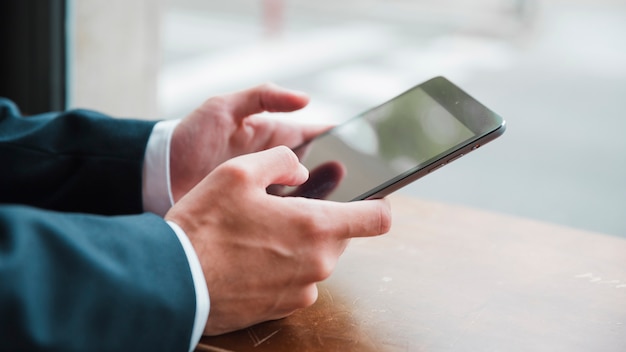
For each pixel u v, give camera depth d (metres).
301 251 0.52
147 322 0.47
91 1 1.34
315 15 5.56
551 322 0.57
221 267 0.51
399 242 0.72
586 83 3.68
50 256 0.46
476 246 0.72
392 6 5.73
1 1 1.25
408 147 0.66
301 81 3.59
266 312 0.54
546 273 0.66
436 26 5.04
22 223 0.46
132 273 0.48
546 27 4.62
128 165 0.75
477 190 2.42
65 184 0.76
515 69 3.92
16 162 0.76
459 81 3.70
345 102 3.21
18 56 1.28
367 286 0.63
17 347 0.43
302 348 0.53
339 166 0.69
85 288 0.46
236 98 0.82
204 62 3.99
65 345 0.44
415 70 3.87
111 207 0.77
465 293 0.62
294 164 0.58
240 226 0.52
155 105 1.64
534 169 2.61
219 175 0.53
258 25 5.20
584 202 2.36
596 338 0.55
